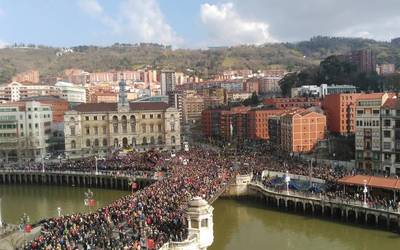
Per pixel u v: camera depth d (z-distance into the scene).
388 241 89.38
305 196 110.50
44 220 94.50
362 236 93.00
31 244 71.75
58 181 166.88
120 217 82.69
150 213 83.38
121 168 157.88
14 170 171.88
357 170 136.38
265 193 119.94
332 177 118.06
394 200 97.75
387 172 136.75
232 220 108.50
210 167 138.62
